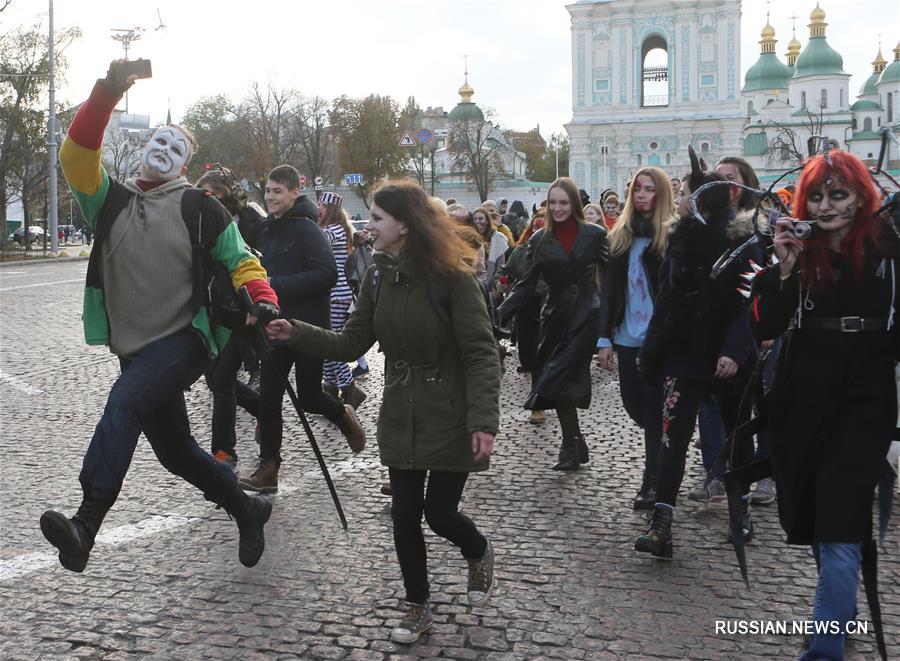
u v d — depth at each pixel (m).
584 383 6.27
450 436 3.75
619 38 78.06
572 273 6.29
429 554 4.74
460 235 3.95
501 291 9.90
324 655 3.65
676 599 4.21
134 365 3.88
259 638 3.79
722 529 5.21
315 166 78.56
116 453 3.72
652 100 80.00
